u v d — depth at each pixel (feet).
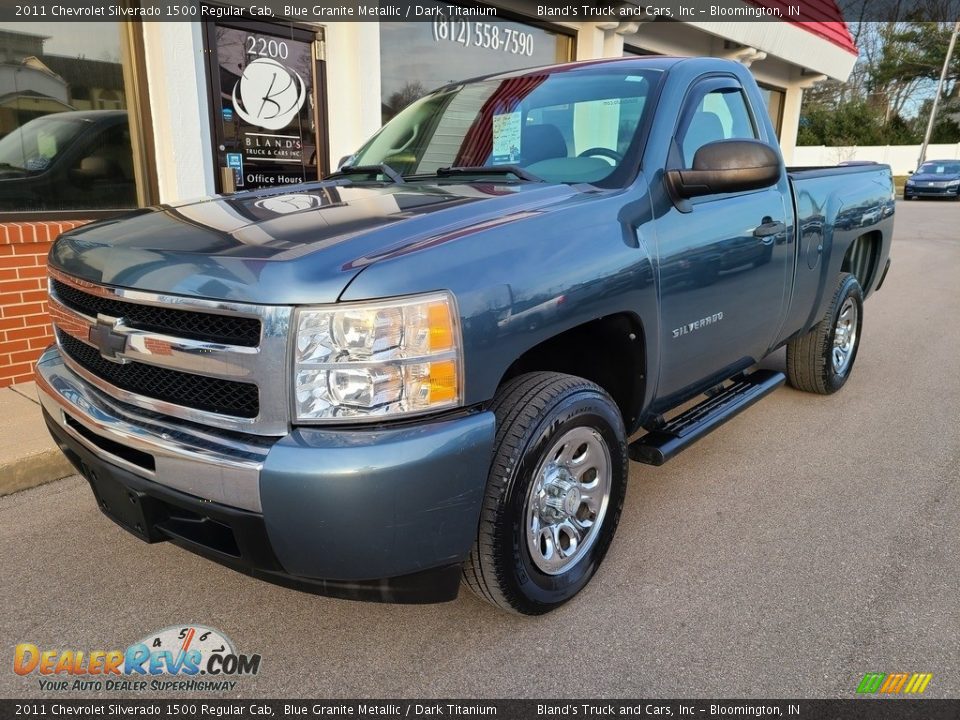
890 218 16.66
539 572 7.80
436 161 10.73
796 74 47.47
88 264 7.43
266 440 6.28
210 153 18.22
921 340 21.43
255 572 6.71
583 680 7.20
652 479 11.80
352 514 6.06
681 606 8.36
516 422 7.20
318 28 19.89
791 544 9.73
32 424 12.82
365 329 6.06
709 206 9.80
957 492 11.31
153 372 6.96
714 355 10.43
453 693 7.04
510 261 6.94
